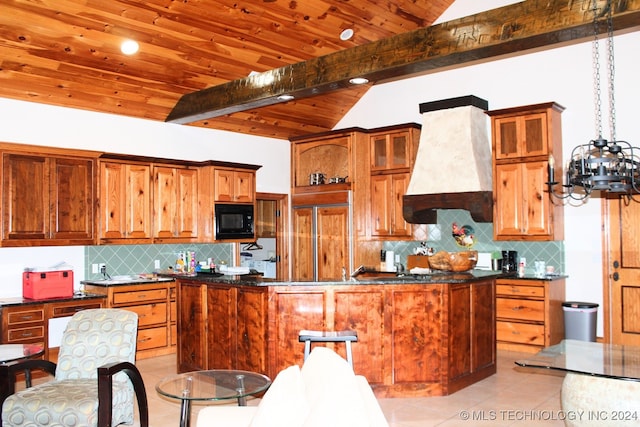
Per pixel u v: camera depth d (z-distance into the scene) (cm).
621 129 593
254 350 446
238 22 542
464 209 636
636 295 588
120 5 475
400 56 456
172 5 492
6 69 505
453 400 433
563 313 612
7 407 310
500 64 674
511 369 525
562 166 625
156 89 605
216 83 621
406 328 440
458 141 650
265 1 527
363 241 734
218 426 270
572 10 370
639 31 584
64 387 332
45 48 497
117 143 622
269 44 589
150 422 399
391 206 719
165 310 602
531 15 388
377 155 736
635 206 589
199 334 494
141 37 520
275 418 194
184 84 608
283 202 802
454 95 710
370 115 783
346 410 177
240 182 700
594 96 610
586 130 615
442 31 434
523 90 657
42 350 357
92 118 602
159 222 629
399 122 756
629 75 589
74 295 545
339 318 436
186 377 333
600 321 607
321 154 812
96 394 318
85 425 302
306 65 518
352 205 721
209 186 669
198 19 520
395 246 760
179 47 548
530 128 616
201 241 671
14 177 514
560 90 632
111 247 624
